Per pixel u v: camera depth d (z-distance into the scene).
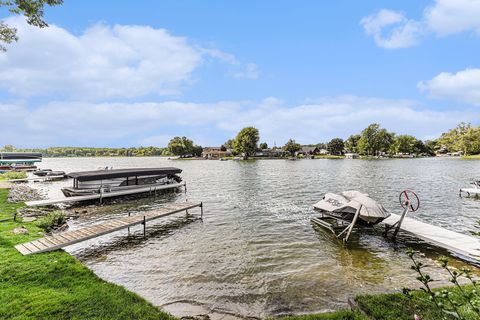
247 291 8.29
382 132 140.25
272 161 109.94
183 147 147.38
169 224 16.03
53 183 36.91
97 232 12.05
